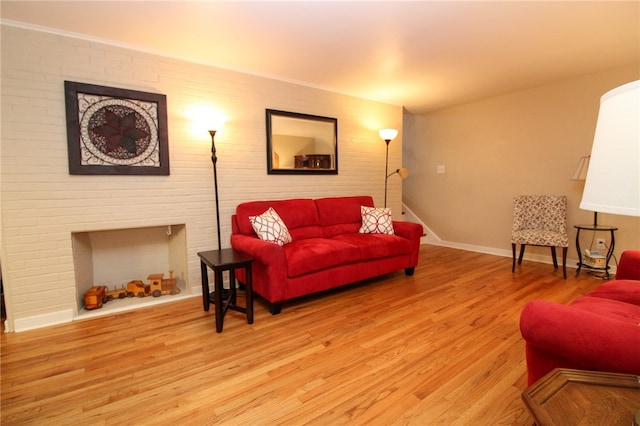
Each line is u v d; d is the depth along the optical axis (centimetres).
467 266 397
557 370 90
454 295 295
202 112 303
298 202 347
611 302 158
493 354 193
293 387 164
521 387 161
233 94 321
